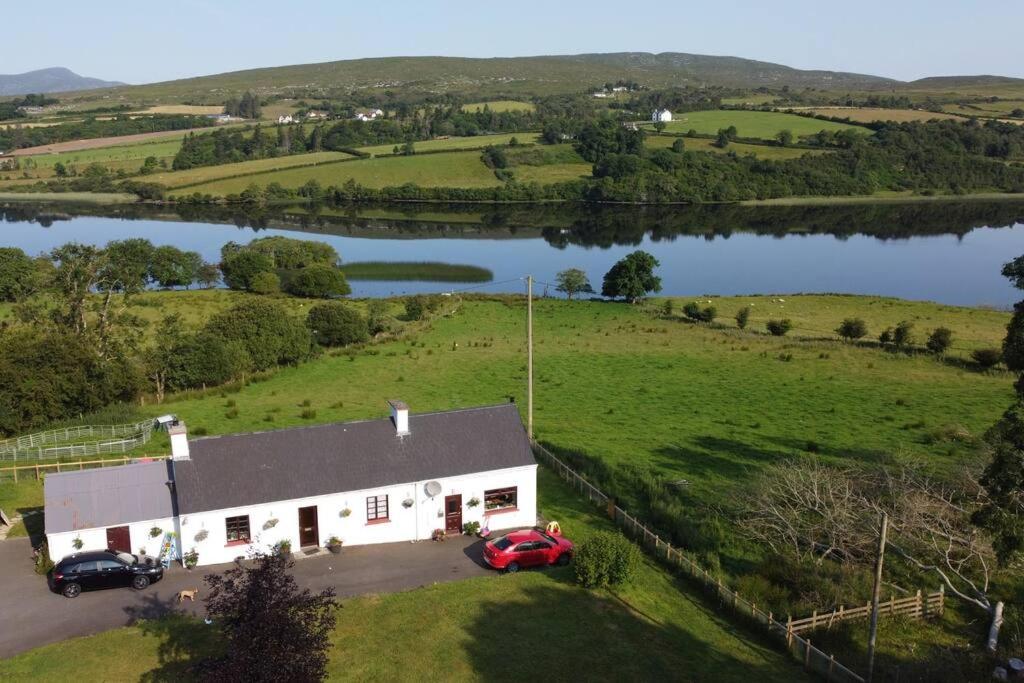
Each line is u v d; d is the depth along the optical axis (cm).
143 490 3575
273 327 7819
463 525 3916
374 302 10831
